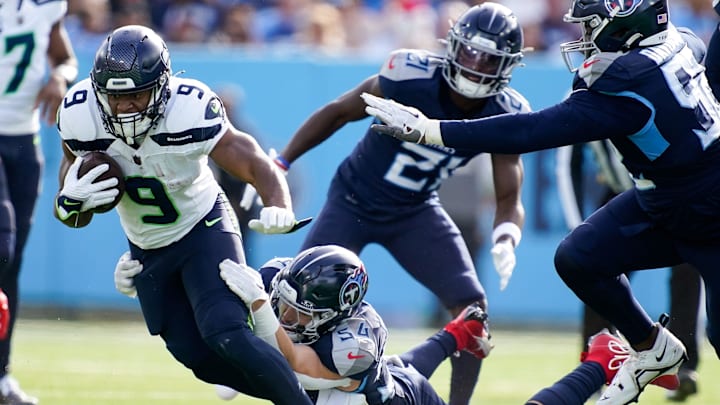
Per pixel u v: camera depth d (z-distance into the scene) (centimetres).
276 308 1567
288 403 1456
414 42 3781
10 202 2138
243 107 3334
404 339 3053
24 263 3319
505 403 2192
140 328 3203
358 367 1522
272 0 3869
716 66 1731
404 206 1953
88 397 2128
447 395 2264
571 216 2514
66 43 2266
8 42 2164
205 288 1488
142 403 2083
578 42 1558
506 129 1476
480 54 1773
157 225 1516
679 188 1516
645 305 3306
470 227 3250
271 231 1438
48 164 3275
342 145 3291
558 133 1470
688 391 2211
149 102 1415
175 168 1479
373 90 1908
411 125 1491
